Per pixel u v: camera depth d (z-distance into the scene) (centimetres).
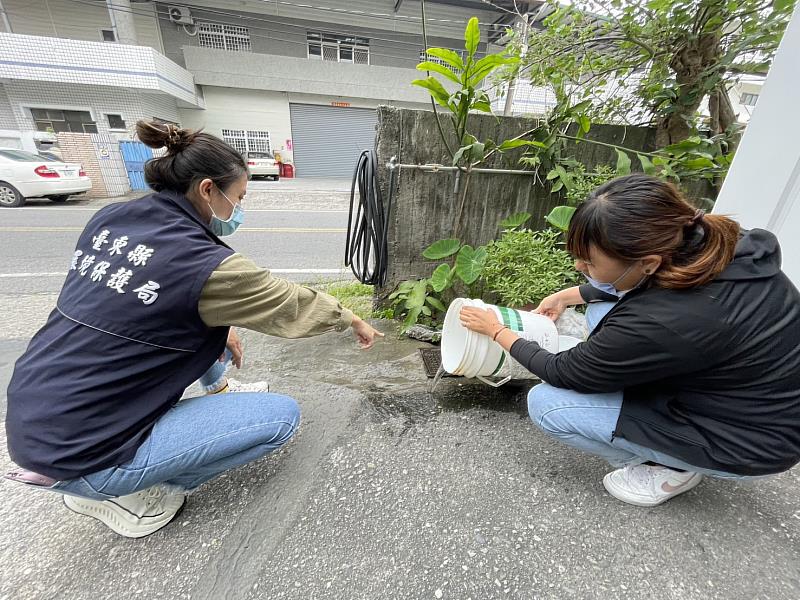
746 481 127
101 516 103
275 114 1392
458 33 1388
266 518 114
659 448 100
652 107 271
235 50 1301
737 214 156
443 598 93
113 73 992
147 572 99
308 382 182
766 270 85
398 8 1298
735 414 90
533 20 288
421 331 226
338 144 1484
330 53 1396
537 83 279
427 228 238
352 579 98
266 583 97
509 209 243
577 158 248
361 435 148
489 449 141
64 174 683
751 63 230
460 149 203
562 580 97
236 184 106
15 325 232
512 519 114
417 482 126
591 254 90
